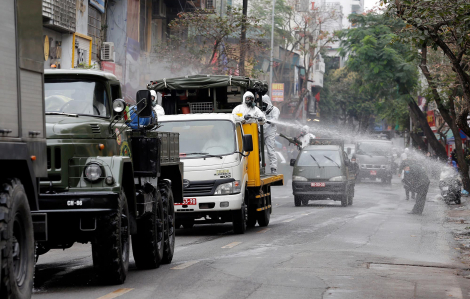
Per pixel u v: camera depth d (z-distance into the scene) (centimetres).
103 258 1219
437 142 5762
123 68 4456
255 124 2414
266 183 2514
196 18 4819
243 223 2259
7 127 884
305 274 1399
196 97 2661
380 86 5472
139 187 1437
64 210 1166
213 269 1462
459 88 4581
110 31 4431
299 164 3750
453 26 2338
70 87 1352
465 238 2186
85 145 1233
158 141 1450
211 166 2214
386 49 5406
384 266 1538
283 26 9850
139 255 1466
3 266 852
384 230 2386
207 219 2291
